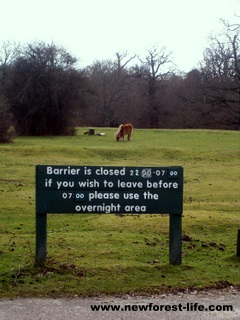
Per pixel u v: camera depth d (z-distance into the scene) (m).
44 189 7.59
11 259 8.12
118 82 86.69
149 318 5.93
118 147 38.09
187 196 19.09
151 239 10.27
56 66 57.91
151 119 86.50
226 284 7.13
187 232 11.39
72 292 6.65
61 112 57.62
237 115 60.41
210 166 30.00
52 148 34.84
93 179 7.59
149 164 30.97
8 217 13.91
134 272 7.47
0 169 26.62
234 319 5.98
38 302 6.34
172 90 84.12
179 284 7.04
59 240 9.80
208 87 47.69
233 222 12.37
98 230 11.48
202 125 73.44
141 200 7.66
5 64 72.25
